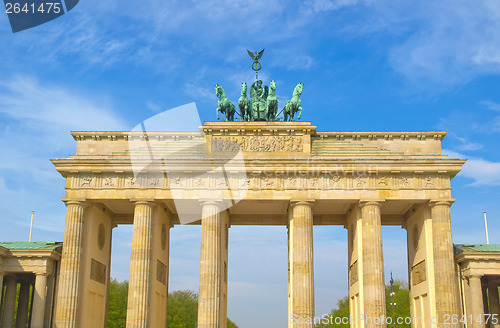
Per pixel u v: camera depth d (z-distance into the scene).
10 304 98.12
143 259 92.69
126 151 100.25
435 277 91.75
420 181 95.25
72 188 95.69
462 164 94.12
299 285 91.00
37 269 92.31
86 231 96.31
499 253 90.81
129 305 91.06
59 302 90.56
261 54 108.50
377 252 91.88
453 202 94.56
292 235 96.31
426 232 96.00
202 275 91.75
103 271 104.44
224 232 101.19
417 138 100.75
